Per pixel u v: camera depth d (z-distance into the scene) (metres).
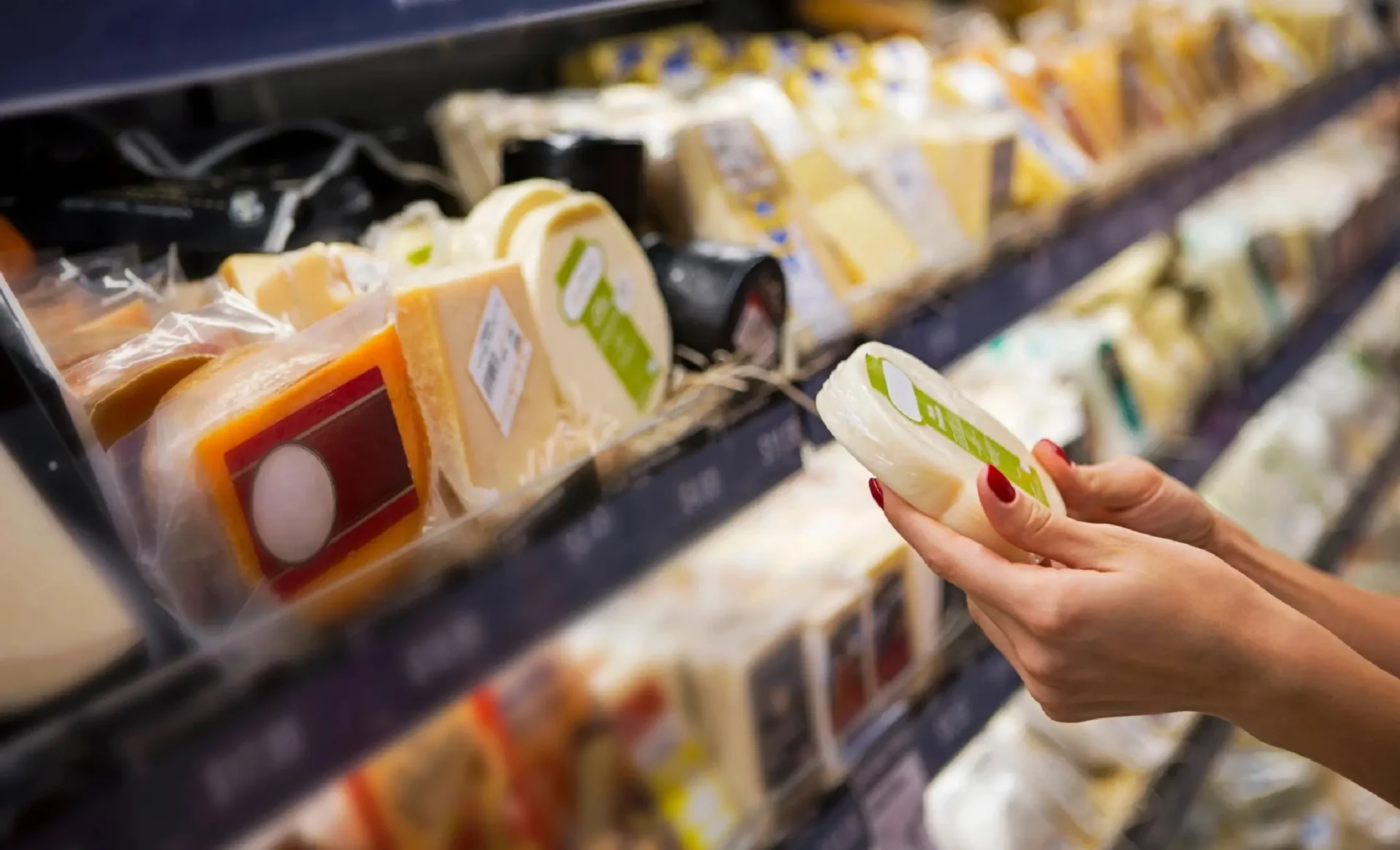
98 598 0.47
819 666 0.99
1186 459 1.74
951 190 1.24
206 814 0.45
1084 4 2.04
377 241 0.83
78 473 0.49
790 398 0.84
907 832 1.04
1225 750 1.93
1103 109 1.58
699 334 0.86
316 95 1.18
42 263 0.72
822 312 0.98
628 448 0.72
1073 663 0.68
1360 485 2.42
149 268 0.74
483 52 1.36
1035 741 1.54
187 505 0.50
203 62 0.50
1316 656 0.68
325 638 0.51
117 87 0.47
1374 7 2.65
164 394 0.56
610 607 1.02
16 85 0.44
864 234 1.11
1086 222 1.39
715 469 0.76
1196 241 2.16
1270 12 2.29
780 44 1.52
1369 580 2.51
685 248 0.89
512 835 0.86
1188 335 1.96
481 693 0.87
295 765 0.49
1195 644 0.66
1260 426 2.39
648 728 0.94
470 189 1.01
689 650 0.94
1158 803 1.50
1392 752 0.68
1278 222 2.39
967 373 1.54
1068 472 0.86
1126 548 0.67
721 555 1.10
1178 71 1.80
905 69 1.54
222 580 0.52
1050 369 1.53
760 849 0.93
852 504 1.20
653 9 1.58
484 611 0.58
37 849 0.41
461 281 0.66
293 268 0.66
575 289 0.76
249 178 0.86
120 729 0.44
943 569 0.69
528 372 0.71
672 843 0.92
